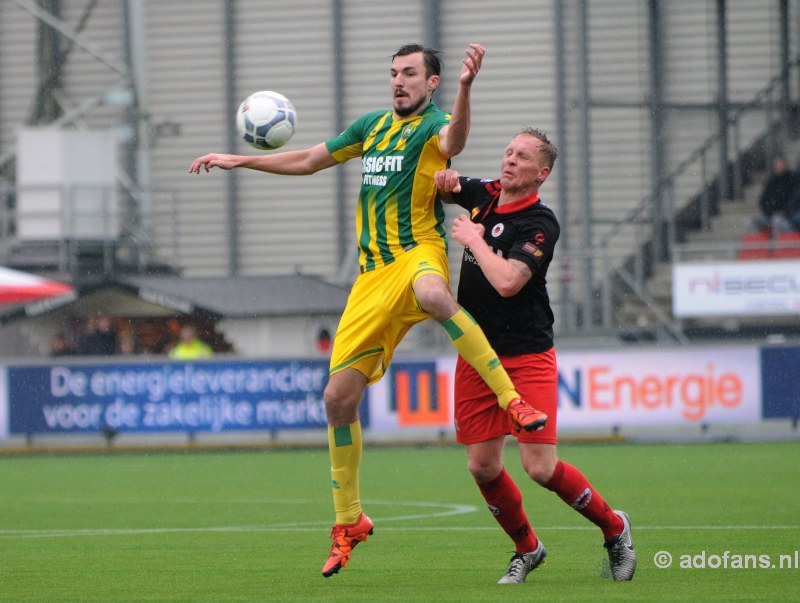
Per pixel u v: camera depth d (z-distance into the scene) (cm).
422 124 2319
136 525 3475
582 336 7569
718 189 8306
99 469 5544
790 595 2078
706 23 8388
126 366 6631
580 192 8312
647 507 3650
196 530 3331
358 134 2425
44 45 8875
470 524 3369
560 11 8388
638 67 8369
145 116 8731
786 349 6291
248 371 6569
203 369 6594
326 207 8519
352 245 8475
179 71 8794
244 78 8750
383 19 8600
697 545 2797
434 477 4869
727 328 7600
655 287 8106
